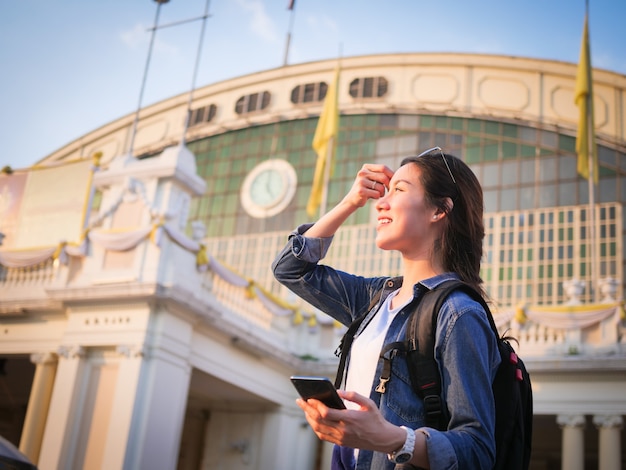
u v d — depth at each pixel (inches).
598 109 1200.8
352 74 1350.9
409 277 100.0
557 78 1242.6
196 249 647.1
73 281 649.6
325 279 111.3
